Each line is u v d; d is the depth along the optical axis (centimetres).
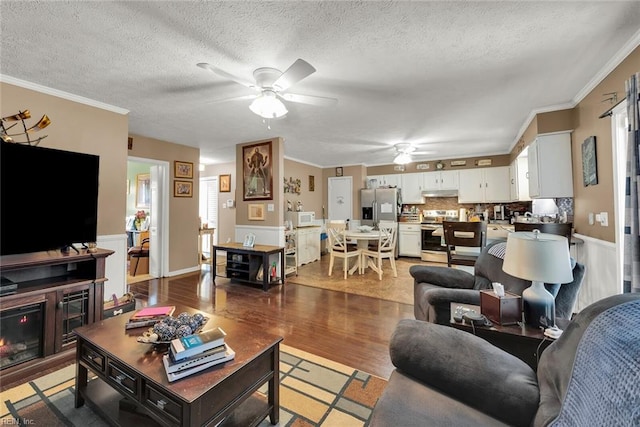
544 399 85
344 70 221
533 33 176
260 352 134
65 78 234
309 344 230
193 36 178
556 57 205
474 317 140
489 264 224
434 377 103
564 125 302
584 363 74
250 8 153
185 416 103
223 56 200
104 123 289
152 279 439
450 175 604
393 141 462
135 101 284
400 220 659
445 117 338
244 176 464
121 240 305
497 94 271
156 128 379
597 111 246
